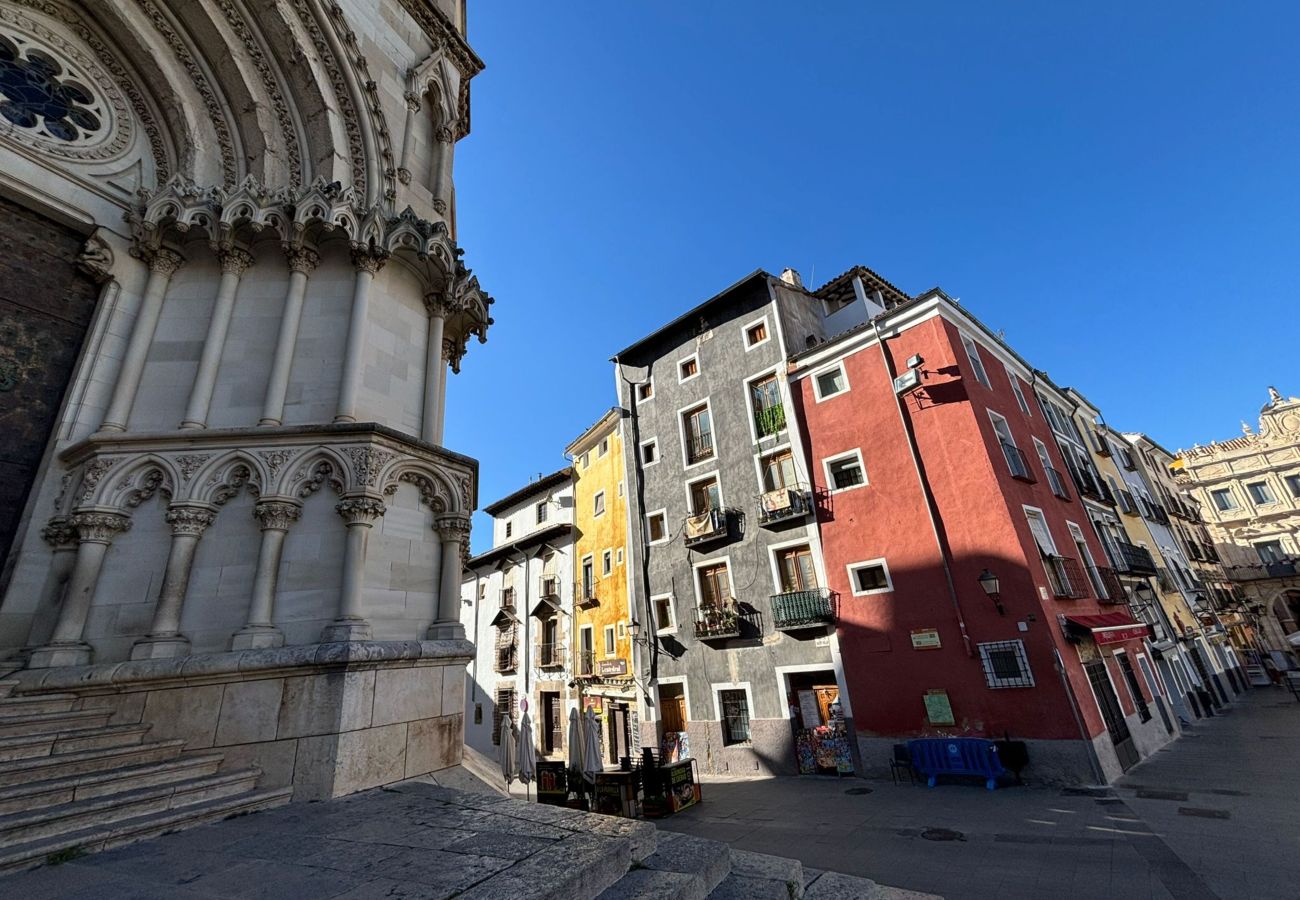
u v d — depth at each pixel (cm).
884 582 1586
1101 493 2175
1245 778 1137
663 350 2381
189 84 754
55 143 650
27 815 329
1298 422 3988
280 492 558
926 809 1105
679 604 2012
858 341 1800
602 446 2623
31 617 518
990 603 1385
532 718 2655
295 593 536
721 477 2020
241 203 660
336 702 486
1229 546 4166
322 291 679
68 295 638
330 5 773
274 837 358
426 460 650
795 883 375
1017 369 2034
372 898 252
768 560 1817
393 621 572
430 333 766
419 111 939
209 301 668
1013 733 1284
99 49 721
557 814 409
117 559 532
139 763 431
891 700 1483
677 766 1303
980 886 695
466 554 693
